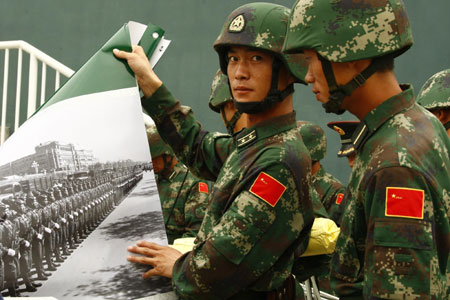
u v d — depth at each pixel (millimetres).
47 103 2014
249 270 1754
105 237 1836
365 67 1558
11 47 5090
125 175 1892
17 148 1924
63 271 1783
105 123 1954
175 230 3604
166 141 2373
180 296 1782
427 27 5930
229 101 2574
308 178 1866
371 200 1487
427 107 2666
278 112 1938
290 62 1859
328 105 1625
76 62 6488
